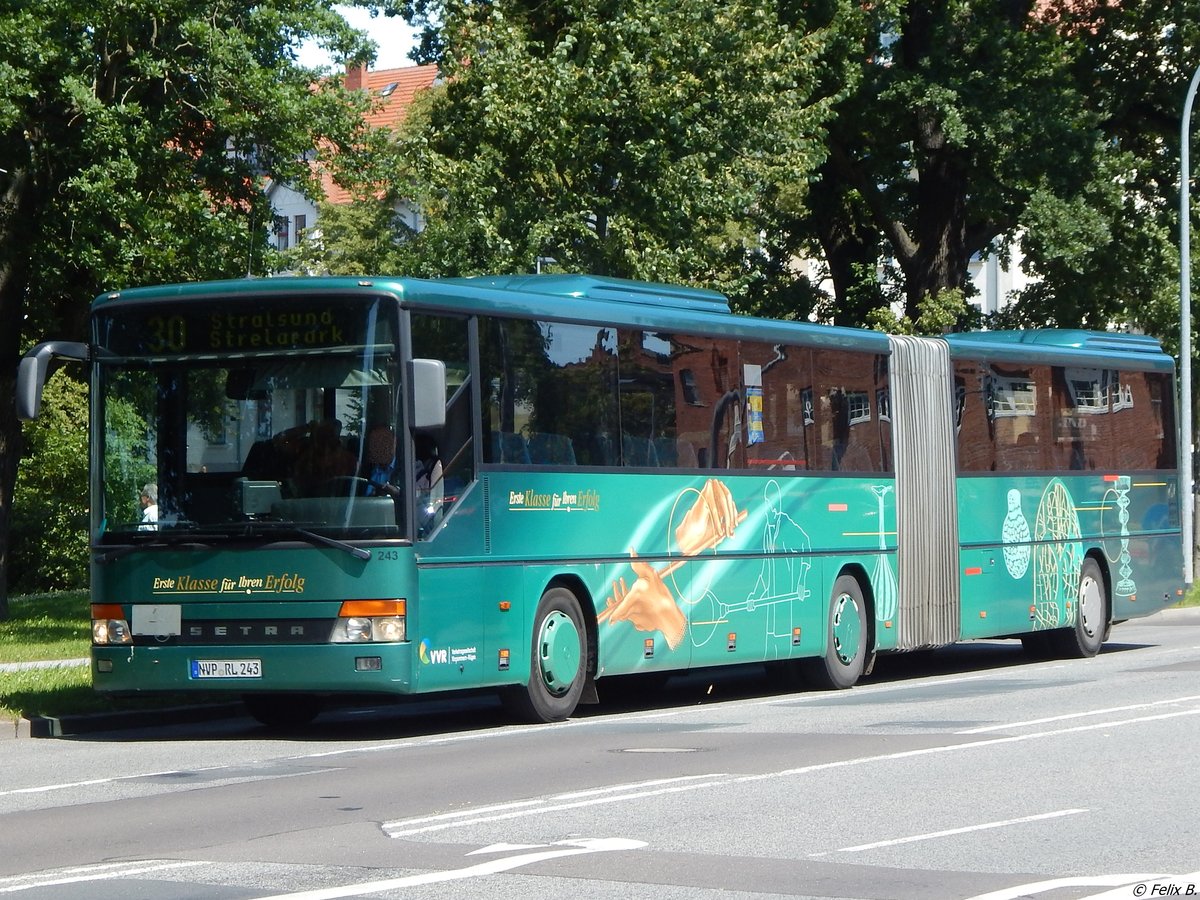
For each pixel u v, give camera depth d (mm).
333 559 14367
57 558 47438
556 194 26109
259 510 14648
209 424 14898
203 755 13914
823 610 19578
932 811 10055
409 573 14383
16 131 27203
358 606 14305
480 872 8281
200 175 28672
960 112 35000
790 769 11914
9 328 29062
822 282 43688
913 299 38719
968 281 39812
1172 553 26172
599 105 25469
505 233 25922
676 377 17672
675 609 17438
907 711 16250
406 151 26859
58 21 26094
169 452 14992
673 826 9602
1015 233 38688
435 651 14609
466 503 15062
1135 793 10727
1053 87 35875
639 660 16969
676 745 13688
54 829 10031
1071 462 24000
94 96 26359
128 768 13109
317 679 14320
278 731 16062
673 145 26453
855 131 37375
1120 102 39094
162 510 14945
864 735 14102
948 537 21641
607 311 16906
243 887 8031
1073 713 15547
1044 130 34938
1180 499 26562
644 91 25766
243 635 14547
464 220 25688
